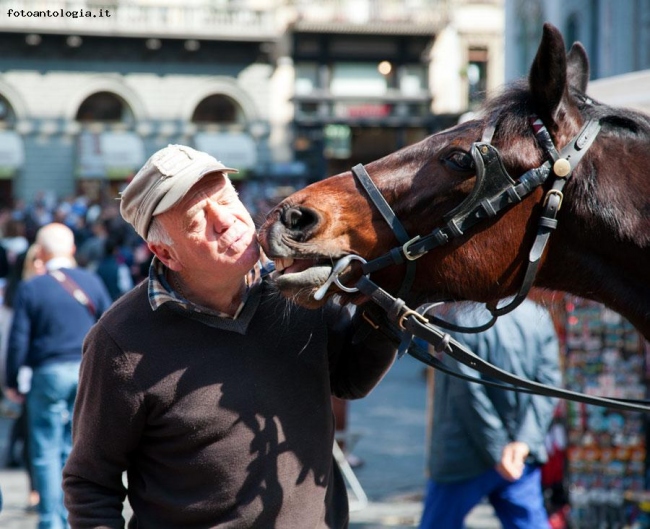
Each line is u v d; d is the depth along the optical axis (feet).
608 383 15.99
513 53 52.08
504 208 7.04
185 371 6.89
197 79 96.17
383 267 7.14
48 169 92.22
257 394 6.96
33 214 59.72
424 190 7.15
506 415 12.14
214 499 6.87
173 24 93.56
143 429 7.02
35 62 91.15
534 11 48.39
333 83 100.78
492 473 12.32
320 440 7.20
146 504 7.18
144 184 6.79
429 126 101.71
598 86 15.57
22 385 17.60
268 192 83.05
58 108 92.27
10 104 91.30
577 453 16.30
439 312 8.10
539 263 7.11
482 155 6.97
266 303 7.30
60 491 16.96
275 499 6.87
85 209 63.62
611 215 7.03
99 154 91.71
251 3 96.63
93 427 7.01
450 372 7.39
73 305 17.38
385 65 101.60
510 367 12.04
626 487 15.97
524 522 12.30
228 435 6.87
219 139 96.68
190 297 7.23
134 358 6.91
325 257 7.06
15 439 22.71
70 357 17.13
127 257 36.22
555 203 6.98
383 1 100.22
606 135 7.23
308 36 99.30
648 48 35.81
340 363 8.09
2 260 29.71
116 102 95.86
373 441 25.05
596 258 7.27
